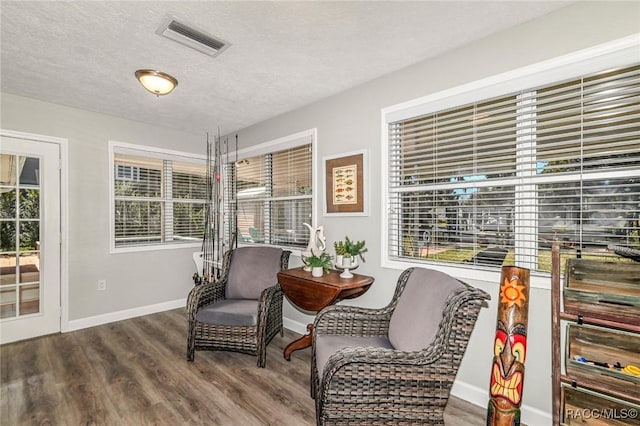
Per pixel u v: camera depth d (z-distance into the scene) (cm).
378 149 268
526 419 190
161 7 176
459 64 221
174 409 201
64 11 179
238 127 414
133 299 383
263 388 227
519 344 162
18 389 223
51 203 327
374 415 156
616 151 169
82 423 188
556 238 188
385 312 213
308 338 278
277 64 243
